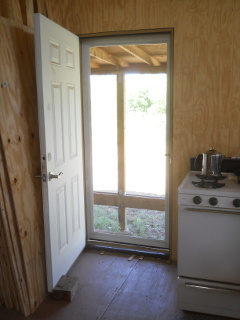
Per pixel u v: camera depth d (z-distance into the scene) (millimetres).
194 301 2238
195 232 2180
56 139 2381
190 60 2650
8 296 2258
